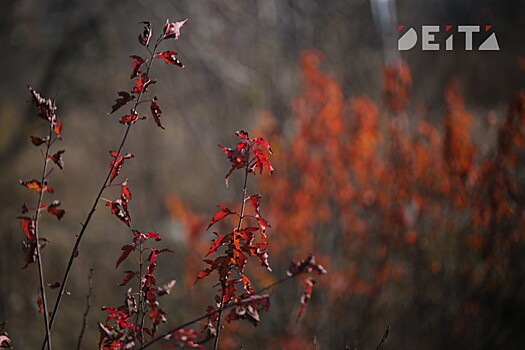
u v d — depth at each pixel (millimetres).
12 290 6082
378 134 5598
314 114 5594
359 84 7105
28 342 5793
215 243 2020
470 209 5285
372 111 5598
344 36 7871
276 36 8305
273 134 5664
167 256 7246
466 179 5098
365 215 5488
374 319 5254
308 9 8508
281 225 5555
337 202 5547
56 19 11406
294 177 5594
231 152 2006
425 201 5320
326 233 5566
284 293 5461
